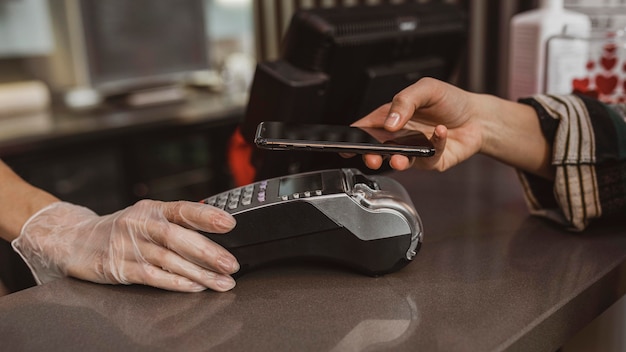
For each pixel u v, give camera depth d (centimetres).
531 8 133
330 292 52
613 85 95
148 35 258
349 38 75
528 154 69
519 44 104
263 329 46
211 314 49
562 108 68
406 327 46
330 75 76
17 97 229
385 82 82
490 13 140
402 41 82
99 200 217
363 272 55
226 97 267
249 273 57
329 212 53
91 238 59
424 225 69
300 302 51
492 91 144
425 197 80
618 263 57
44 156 199
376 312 48
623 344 74
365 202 53
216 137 244
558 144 66
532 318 47
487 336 44
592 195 64
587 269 56
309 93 75
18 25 235
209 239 54
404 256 54
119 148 219
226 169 249
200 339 45
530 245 62
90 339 46
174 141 235
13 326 48
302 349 43
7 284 174
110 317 49
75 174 209
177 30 268
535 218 71
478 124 67
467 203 77
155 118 225
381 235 53
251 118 80
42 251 63
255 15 194
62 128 207
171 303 52
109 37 245
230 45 301
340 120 83
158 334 46
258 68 77
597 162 64
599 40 94
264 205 53
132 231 55
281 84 74
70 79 251
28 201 71
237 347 44
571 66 98
